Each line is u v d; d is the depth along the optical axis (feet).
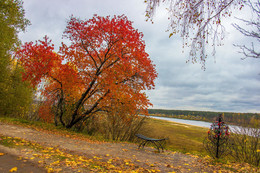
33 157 13.88
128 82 46.80
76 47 43.50
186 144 58.54
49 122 51.31
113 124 46.73
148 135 59.88
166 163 19.39
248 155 24.72
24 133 25.81
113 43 41.37
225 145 25.02
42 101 57.98
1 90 56.24
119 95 42.37
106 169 14.08
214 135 24.77
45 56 37.83
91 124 51.31
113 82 40.73
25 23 57.93
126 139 49.60
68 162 13.83
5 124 30.96
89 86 42.16
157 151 26.81
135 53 43.04
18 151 15.06
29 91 62.85
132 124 49.85
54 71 43.98
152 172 15.33
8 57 55.31
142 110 45.65
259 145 24.39
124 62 40.91
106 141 33.81
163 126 122.62
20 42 57.06
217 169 18.17
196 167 18.60
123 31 40.16
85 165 13.96
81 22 42.50
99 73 43.01
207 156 25.52
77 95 48.85
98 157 18.72
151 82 46.96
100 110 46.68
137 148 28.60
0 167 11.19
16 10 54.24
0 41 49.83
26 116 66.74
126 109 44.27
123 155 21.39
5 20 52.01
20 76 59.26
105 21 41.65
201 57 9.98
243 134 25.73
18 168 11.39
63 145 22.59
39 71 38.04
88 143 27.43
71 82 41.39
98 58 47.88
